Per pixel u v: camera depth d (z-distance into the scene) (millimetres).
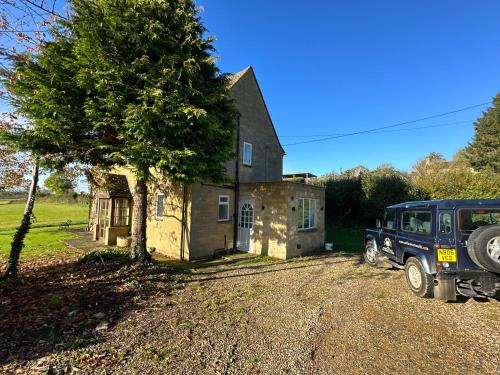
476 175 14531
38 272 7414
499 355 3611
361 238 16062
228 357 3514
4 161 7234
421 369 3314
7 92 6430
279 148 16719
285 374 3186
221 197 11875
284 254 10609
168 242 11320
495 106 29000
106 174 12406
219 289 6461
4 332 3998
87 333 4090
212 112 8008
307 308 5266
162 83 6684
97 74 6168
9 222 19969
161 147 6602
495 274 5012
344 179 20625
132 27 6602
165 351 3627
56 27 6547
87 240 13727
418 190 15859
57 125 6285
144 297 5723
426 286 5680
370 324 4566
